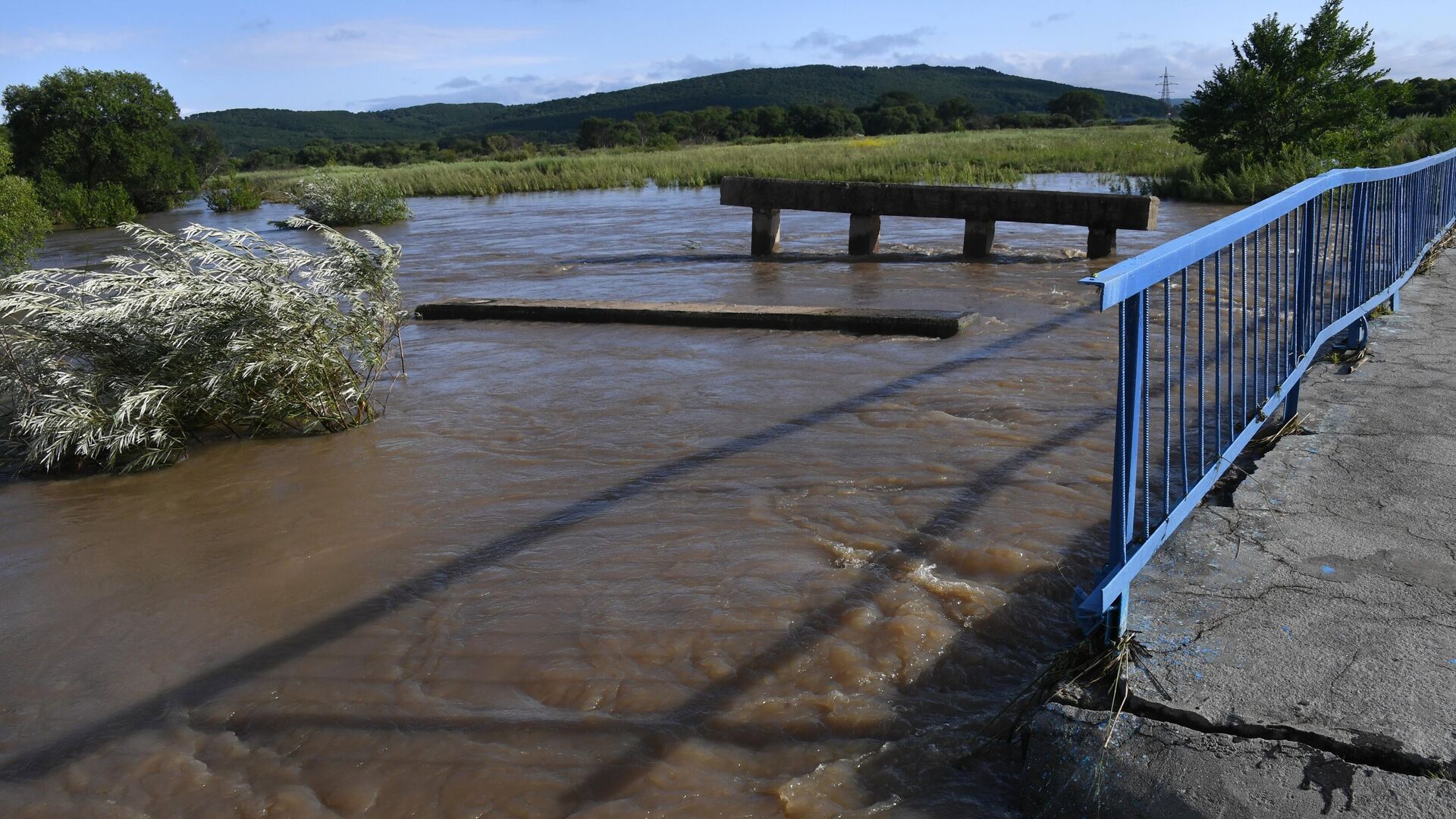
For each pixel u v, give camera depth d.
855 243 12.03
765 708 2.69
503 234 17.17
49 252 19.56
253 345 5.47
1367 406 4.39
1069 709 2.38
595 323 8.19
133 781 2.59
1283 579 2.86
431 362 7.12
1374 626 2.58
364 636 3.26
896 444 4.76
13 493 5.04
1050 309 7.93
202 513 4.52
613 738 2.61
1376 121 18.56
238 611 3.51
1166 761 2.15
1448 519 3.20
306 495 4.64
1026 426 4.91
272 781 2.55
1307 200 3.96
